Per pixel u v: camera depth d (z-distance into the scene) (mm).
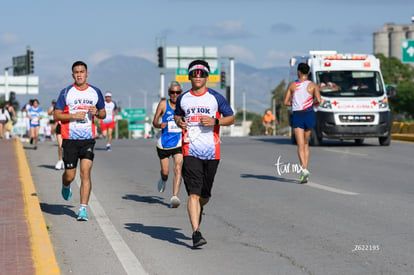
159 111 23297
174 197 22469
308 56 53281
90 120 20219
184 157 16250
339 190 26406
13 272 13188
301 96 29281
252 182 29391
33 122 51969
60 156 36281
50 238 17859
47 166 38094
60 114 19984
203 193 16688
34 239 16156
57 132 36188
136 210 22328
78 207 23156
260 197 24781
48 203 24141
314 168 35125
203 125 16156
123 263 15008
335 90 49938
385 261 14773
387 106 50219
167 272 14188
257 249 16234
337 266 14438
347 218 20109
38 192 27109
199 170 16141
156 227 19281
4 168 33188
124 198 25109
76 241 17438
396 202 23062
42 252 14844
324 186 27719
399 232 17859
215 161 16391
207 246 16656
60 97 20047
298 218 20297
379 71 50969
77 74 20031
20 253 14766
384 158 40562
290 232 18188
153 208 22750
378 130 49531
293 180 30047
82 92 20109
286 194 25500
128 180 30906
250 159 40781
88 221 20344
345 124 49188
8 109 70875
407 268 14148
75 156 20234
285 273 13977
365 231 18094
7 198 22891
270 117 97750
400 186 27547
